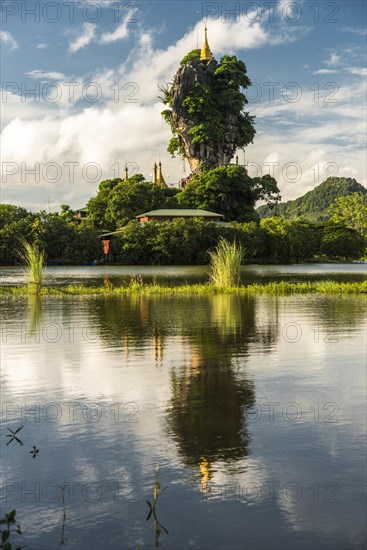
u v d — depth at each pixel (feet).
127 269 261.24
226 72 499.51
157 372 34.45
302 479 19.54
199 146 506.48
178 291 98.68
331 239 412.16
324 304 75.36
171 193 483.10
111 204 404.77
